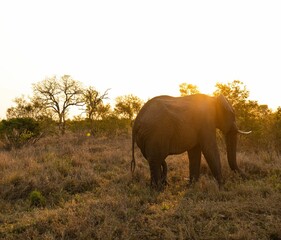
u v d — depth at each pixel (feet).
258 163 27.48
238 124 38.45
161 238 14.39
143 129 22.70
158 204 19.03
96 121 81.15
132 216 16.78
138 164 31.04
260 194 19.51
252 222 15.16
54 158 33.42
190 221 15.33
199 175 25.52
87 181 25.02
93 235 14.89
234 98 40.40
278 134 35.27
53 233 15.42
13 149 45.09
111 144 51.96
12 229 15.93
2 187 23.39
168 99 24.63
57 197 22.15
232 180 24.35
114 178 26.16
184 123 23.03
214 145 23.99
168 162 31.04
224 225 15.14
